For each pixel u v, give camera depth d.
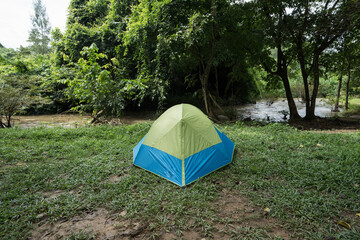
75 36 15.27
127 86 10.46
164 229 2.81
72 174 4.40
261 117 14.80
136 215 3.07
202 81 12.46
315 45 11.57
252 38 10.88
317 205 3.16
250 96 26.06
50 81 14.59
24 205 3.31
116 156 5.48
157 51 10.12
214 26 10.15
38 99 11.80
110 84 10.55
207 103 12.27
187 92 22.61
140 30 10.33
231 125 10.17
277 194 3.50
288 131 8.62
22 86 11.55
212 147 4.61
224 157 4.75
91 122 11.20
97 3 17.23
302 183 3.85
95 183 4.01
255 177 4.14
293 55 12.76
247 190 3.71
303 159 5.00
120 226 2.86
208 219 2.99
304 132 8.24
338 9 10.16
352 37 11.42
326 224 2.78
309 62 13.34
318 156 5.23
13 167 4.76
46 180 4.21
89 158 5.33
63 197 3.53
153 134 4.74
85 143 6.54
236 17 10.25
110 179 4.26
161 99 12.01
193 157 4.28
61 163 5.00
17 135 7.34
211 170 4.42
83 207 3.28
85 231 2.78
